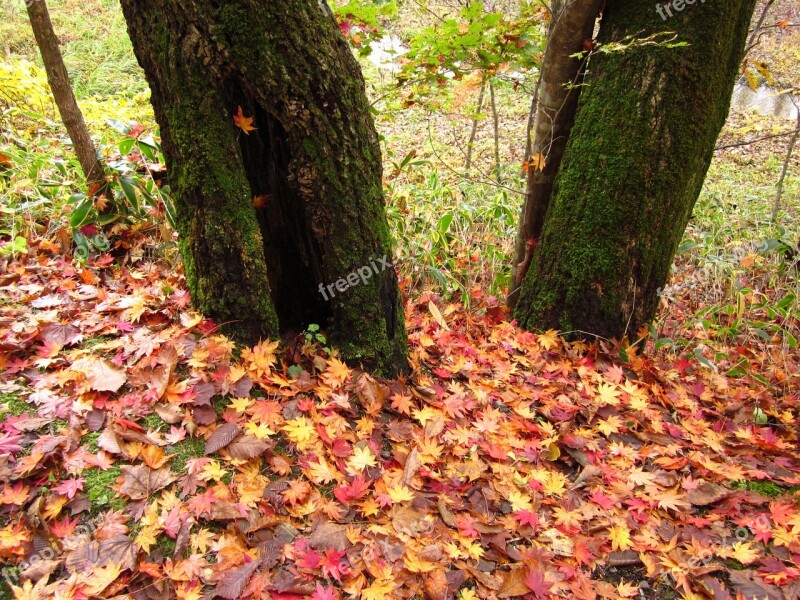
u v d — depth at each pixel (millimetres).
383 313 2266
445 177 4836
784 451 2473
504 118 7172
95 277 2525
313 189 1983
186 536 1510
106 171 2896
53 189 3051
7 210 2711
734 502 2053
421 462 1959
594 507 1984
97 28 6953
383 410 2180
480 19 2764
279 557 1546
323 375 2129
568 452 2230
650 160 2611
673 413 2660
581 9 2564
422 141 6125
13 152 3232
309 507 1719
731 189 5324
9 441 1614
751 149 6656
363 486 1791
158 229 2949
